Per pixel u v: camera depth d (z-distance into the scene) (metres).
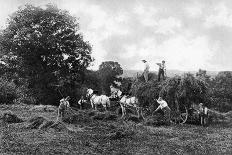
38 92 60.22
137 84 34.12
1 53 63.62
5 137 21.66
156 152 19.16
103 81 77.12
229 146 21.30
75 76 66.25
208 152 19.52
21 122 28.00
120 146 20.61
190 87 31.44
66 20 65.31
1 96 45.56
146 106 33.62
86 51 67.56
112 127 27.20
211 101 33.12
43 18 63.91
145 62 34.81
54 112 35.56
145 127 28.67
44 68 65.31
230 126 31.61
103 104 36.12
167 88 31.53
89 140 22.00
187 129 28.48
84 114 30.77
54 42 62.72
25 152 17.69
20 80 62.53
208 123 33.16
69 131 24.98
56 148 19.09
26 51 62.53
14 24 63.81
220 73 73.75
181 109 32.38
